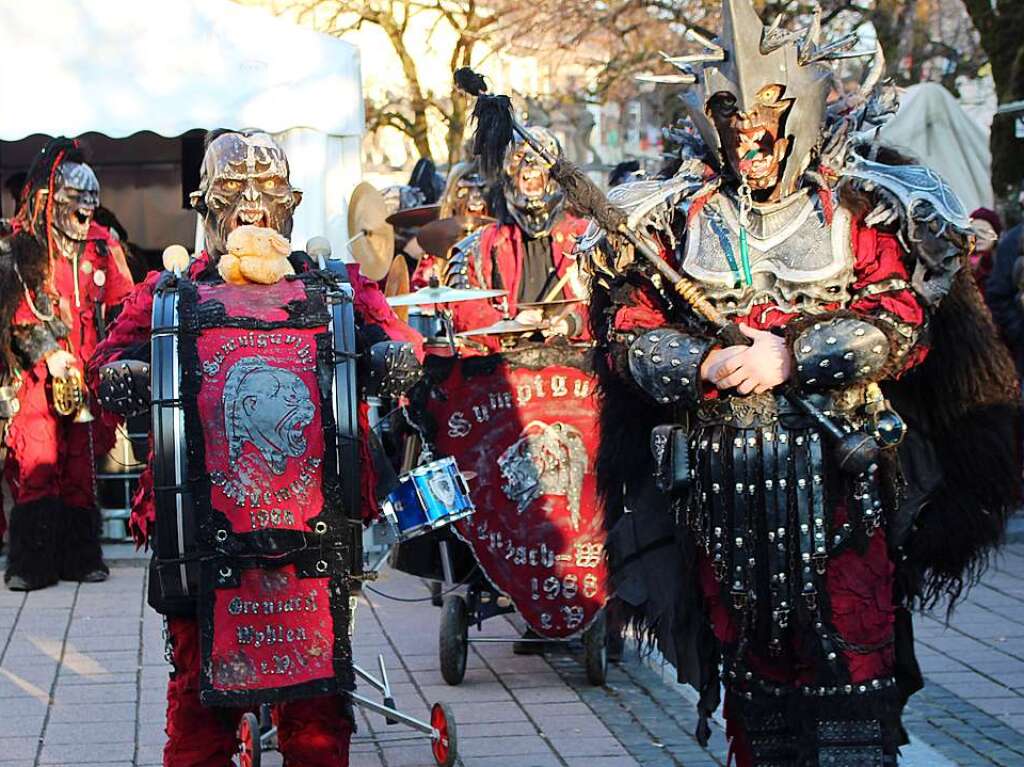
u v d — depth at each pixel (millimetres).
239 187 3723
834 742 3477
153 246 12117
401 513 4215
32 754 4742
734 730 3734
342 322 3543
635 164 9781
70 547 7566
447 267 6441
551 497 5539
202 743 3707
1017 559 7664
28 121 7844
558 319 5781
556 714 5223
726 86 3498
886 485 3514
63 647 6215
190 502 3387
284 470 3414
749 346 3426
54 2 7918
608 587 3857
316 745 3656
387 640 6352
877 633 3484
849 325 3367
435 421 5633
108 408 3557
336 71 8203
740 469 3467
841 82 3672
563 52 20047
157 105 7969
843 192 3557
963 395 3623
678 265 3646
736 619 3541
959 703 5168
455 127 20297
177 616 3619
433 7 20531
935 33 18500
